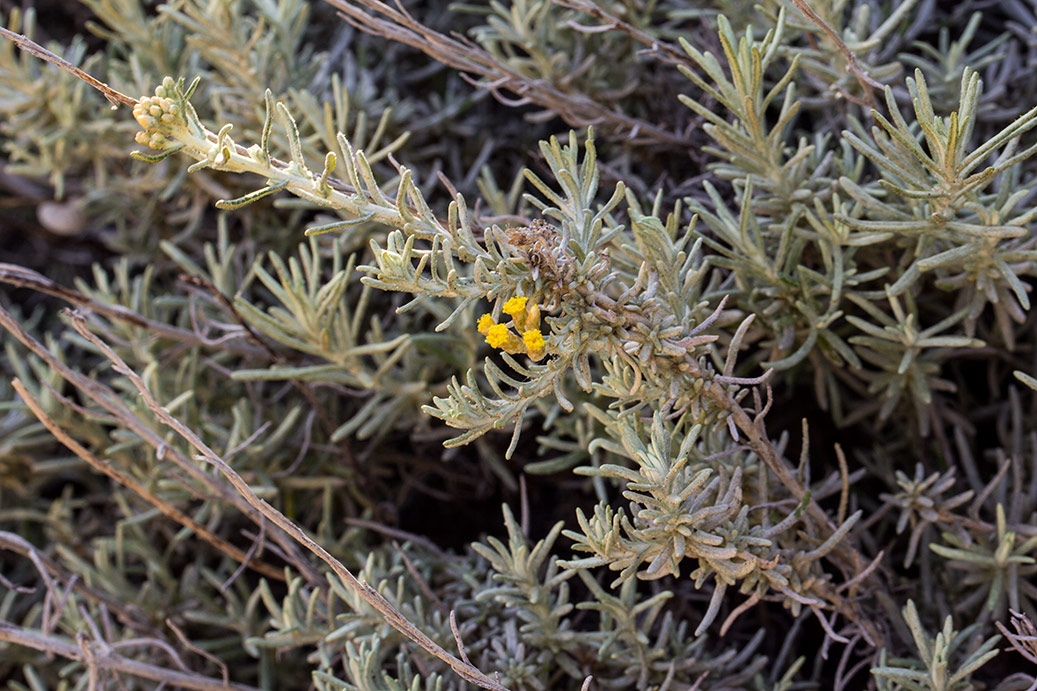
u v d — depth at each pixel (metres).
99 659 0.67
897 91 0.69
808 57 0.68
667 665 0.66
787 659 0.71
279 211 0.84
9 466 0.82
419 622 0.67
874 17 0.71
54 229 0.90
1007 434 0.71
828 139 0.69
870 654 0.67
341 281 0.67
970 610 0.67
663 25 0.81
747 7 0.72
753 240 0.66
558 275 0.57
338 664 0.72
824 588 0.63
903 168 0.63
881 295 0.65
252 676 0.74
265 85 0.74
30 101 0.80
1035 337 0.71
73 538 0.82
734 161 0.66
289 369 0.69
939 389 0.71
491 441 0.75
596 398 0.69
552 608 0.67
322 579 0.69
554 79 0.75
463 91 0.91
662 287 0.61
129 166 0.86
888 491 0.73
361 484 0.75
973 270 0.64
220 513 0.72
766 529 0.62
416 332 0.77
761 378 0.60
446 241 0.57
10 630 0.66
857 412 0.70
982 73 0.74
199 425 0.74
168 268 0.90
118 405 0.67
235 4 0.73
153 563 0.74
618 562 0.60
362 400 0.80
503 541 0.81
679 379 0.60
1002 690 0.64
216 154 0.56
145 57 0.82
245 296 0.83
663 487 0.59
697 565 0.71
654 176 0.79
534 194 0.79
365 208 0.58
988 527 0.65
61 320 1.00
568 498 0.78
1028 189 0.62
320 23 0.94
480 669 0.67
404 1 0.92
